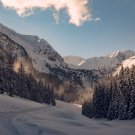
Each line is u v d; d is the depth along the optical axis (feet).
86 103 424.46
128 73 312.91
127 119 286.25
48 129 145.48
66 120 227.40
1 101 264.93
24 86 499.92
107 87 342.23
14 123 147.43
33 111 265.95
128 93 296.51
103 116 333.83
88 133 159.74
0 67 432.66
